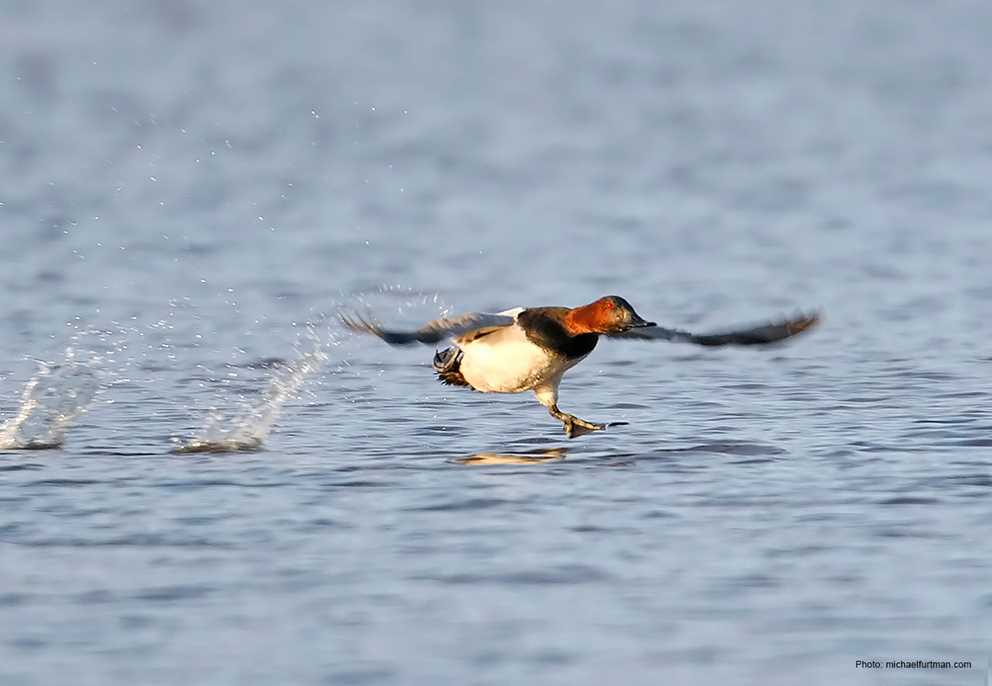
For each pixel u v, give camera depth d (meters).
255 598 8.93
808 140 38.16
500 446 12.53
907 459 11.79
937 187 30.64
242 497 10.88
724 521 10.28
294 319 18.64
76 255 22.88
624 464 11.80
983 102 44.75
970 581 9.12
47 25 62.31
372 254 23.61
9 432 13.00
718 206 28.78
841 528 10.10
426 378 15.45
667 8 72.25
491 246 24.53
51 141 36.34
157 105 43.22
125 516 10.41
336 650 8.23
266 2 72.25
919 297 19.97
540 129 39.88
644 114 42.81
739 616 8.67
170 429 13.14
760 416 13.63
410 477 11.42
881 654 8.17
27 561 9.53
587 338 11.49
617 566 9.45
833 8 72.12
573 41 60.88
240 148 36.09
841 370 15.77
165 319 18.45
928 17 68.94
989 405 13.81
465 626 8.54
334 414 13.84
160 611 8.75
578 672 7.98
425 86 48.09
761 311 19.30
